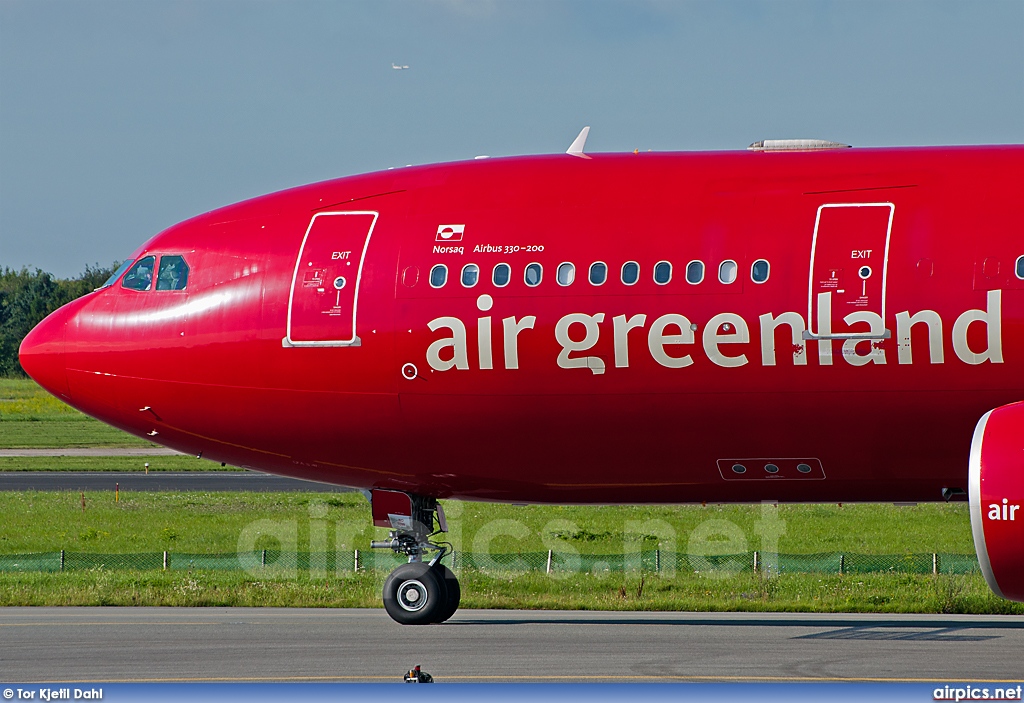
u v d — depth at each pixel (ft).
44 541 487.20
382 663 205.16
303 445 248.52
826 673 193.57
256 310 241.35
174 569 395.14
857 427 221.66
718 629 250.16
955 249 214.48
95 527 524.52
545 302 226.99
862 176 224.53
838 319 215.92
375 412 238.68
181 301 247.50
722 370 221.25
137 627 255.50
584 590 341.00
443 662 205.87
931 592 318.45
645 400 225.97
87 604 309.42
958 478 229.04
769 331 218.38
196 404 248.11
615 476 241.14
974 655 211.82
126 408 254.27
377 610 295.28
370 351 234.99
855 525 513.45
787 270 219.20
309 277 239.71
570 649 220.23
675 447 231.50
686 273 222.89
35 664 207.41
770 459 231.09
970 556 403.13
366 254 238.27
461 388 232.12
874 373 215.92
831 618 275.80
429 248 234.99
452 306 230.89
